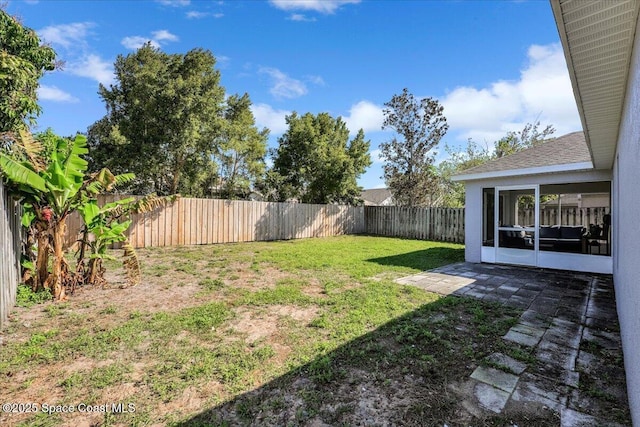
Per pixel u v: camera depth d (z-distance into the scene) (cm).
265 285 550
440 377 260
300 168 1614
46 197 453
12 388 238
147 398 229
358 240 1300
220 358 288
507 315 407
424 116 1648
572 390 242
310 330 353
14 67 507
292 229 1372
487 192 807
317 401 227
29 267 460
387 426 202
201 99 1181
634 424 189
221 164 1598
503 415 213
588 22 216
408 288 530
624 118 324
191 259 796
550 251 714
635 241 209
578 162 647
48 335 329
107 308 418
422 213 1415
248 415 212
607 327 369
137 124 1205
